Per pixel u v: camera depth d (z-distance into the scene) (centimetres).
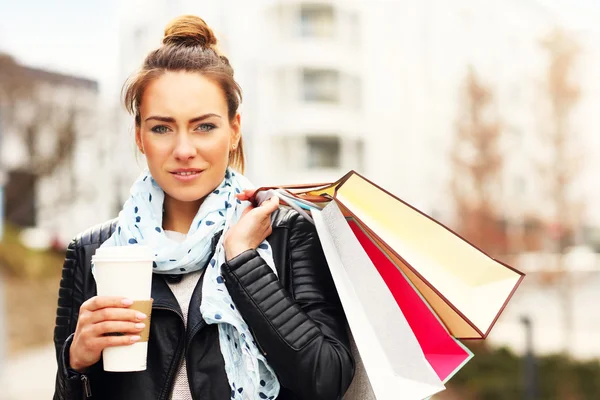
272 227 201
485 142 2238
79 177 3675
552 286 2092
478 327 176
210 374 186
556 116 2155
